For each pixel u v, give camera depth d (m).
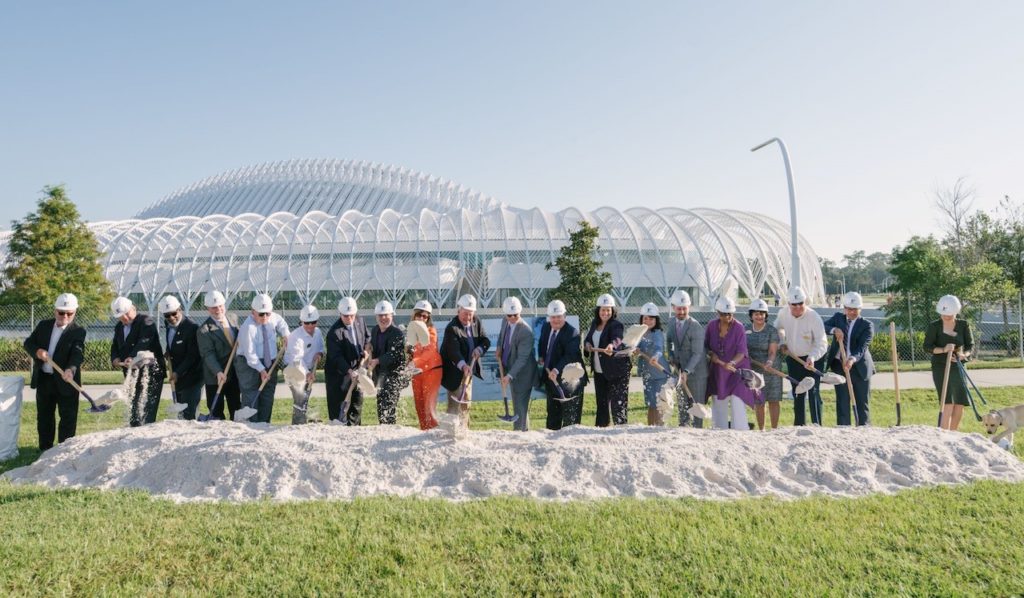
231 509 5.50
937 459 6.62
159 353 9.34
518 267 34.09
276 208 57.12
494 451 6.66
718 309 8.73
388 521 5.11
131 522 5.16
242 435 7.17
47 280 28.03
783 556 4.44
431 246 34.62
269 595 3.99
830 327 9.30
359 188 59.59
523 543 4.68
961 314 25.56
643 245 35.91
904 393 14.66
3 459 8.43
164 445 6.95
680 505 5.44
